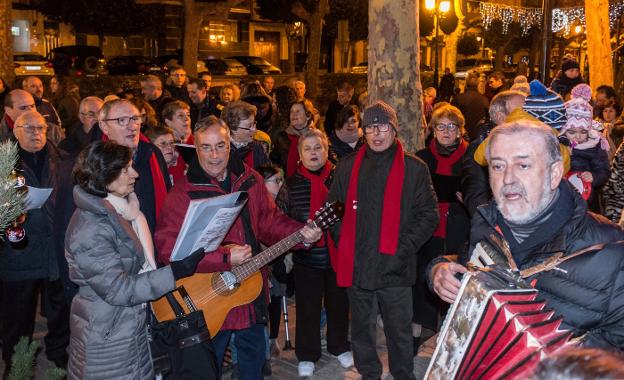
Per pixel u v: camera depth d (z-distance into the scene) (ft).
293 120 21.43
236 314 12.82
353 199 14.25
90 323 10.80
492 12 95.61
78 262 10.63
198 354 11.91
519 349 6.00
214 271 12.14
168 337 11.85
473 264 7.54
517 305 6.16
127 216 11.18
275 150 22.35
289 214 15.97
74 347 11.01
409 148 20.98
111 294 10.53
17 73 86.22
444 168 17.26
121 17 107.86
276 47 139.64
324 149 16.07
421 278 17.15
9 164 7.00
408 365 14.56
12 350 15.88
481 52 142.61
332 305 16.35
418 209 14.15
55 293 16.07
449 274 7.80
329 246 15.52
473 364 6.29
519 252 7.48
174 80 33.19
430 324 17.08
